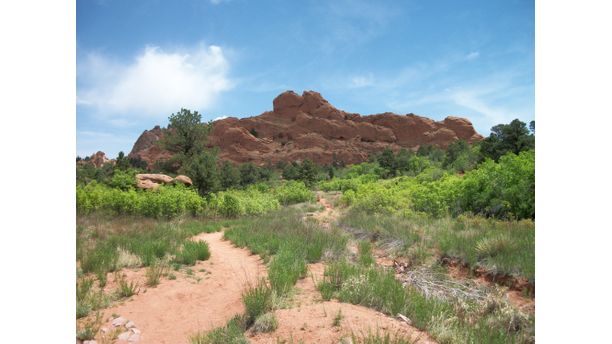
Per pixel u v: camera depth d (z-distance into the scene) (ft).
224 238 38.32
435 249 26.86
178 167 145.69
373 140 504.43
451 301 17.26
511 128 94.02
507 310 14.64
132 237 33.12
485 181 42.04
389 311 14.55
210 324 15.40
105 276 20.61
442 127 495.41
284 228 37.99
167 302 18.17
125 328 14.89
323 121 513.86
